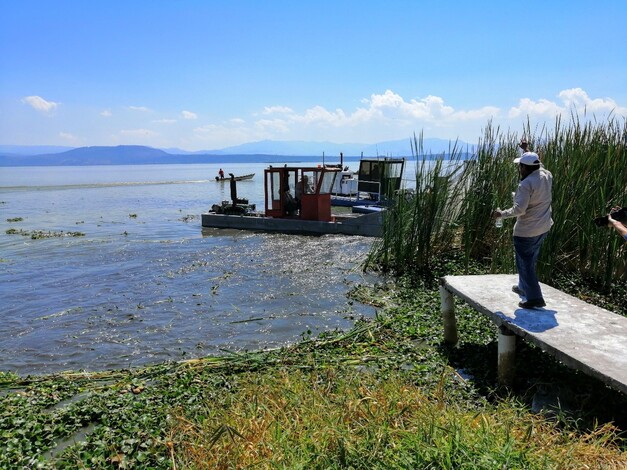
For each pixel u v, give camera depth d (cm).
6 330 1017
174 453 507
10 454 527
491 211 1253
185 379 707
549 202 653
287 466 423
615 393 608
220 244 1992
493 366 720
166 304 1171
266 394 589
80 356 872
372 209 2605
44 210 3500
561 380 647
